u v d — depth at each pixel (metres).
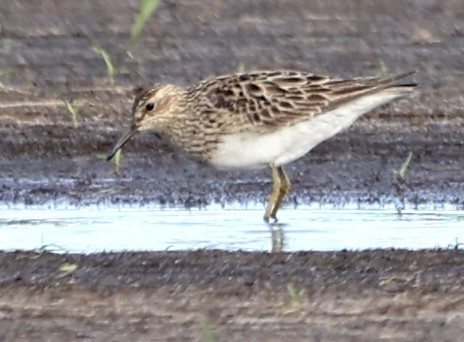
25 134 17.45
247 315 11.69
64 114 17.86
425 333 11.34
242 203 15.81
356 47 19.30
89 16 19.80
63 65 18.75
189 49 19.17
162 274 12.60
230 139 15.20
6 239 14.13
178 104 15.42
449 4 20.25
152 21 19.70
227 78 15.36
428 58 19.08
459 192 16.12
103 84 18.42
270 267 12.78
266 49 19.20
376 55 19.14
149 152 16.97
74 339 11.25
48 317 11.68
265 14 19.95
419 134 17.61
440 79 18.62
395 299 12.00
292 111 14.92
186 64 18.84
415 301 11.96
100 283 12.38
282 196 15.20
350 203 15.84
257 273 12.61
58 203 15.75
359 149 17.17
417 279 12.45
